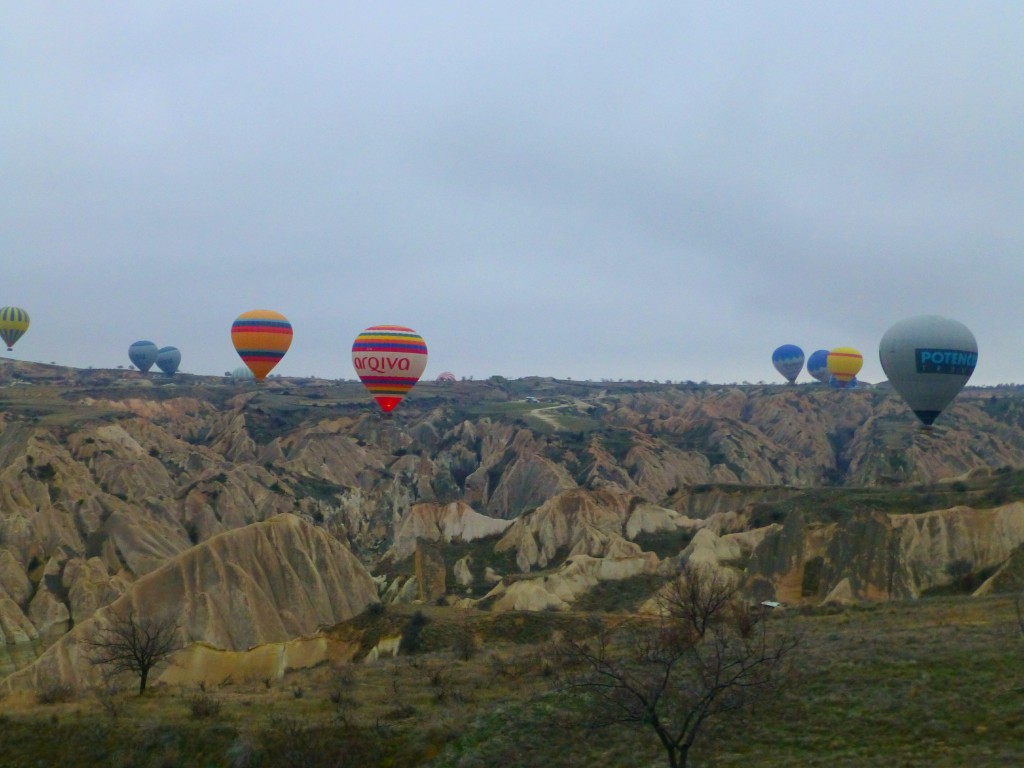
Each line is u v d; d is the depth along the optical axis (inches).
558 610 2213.3
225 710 1113.4
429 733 983.0
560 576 2439.7
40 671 1973.4
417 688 1203.2
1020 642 1045.8
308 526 2736.2
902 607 1443.2
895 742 839.7
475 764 905.5
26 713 1131.9
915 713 886.4
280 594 2524.6
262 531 2610.7
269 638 2378.2
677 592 1488.7
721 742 881.5
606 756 884.6
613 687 916.6
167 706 1152.8
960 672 970.7
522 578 2449.6
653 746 888.3
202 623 2301.9
